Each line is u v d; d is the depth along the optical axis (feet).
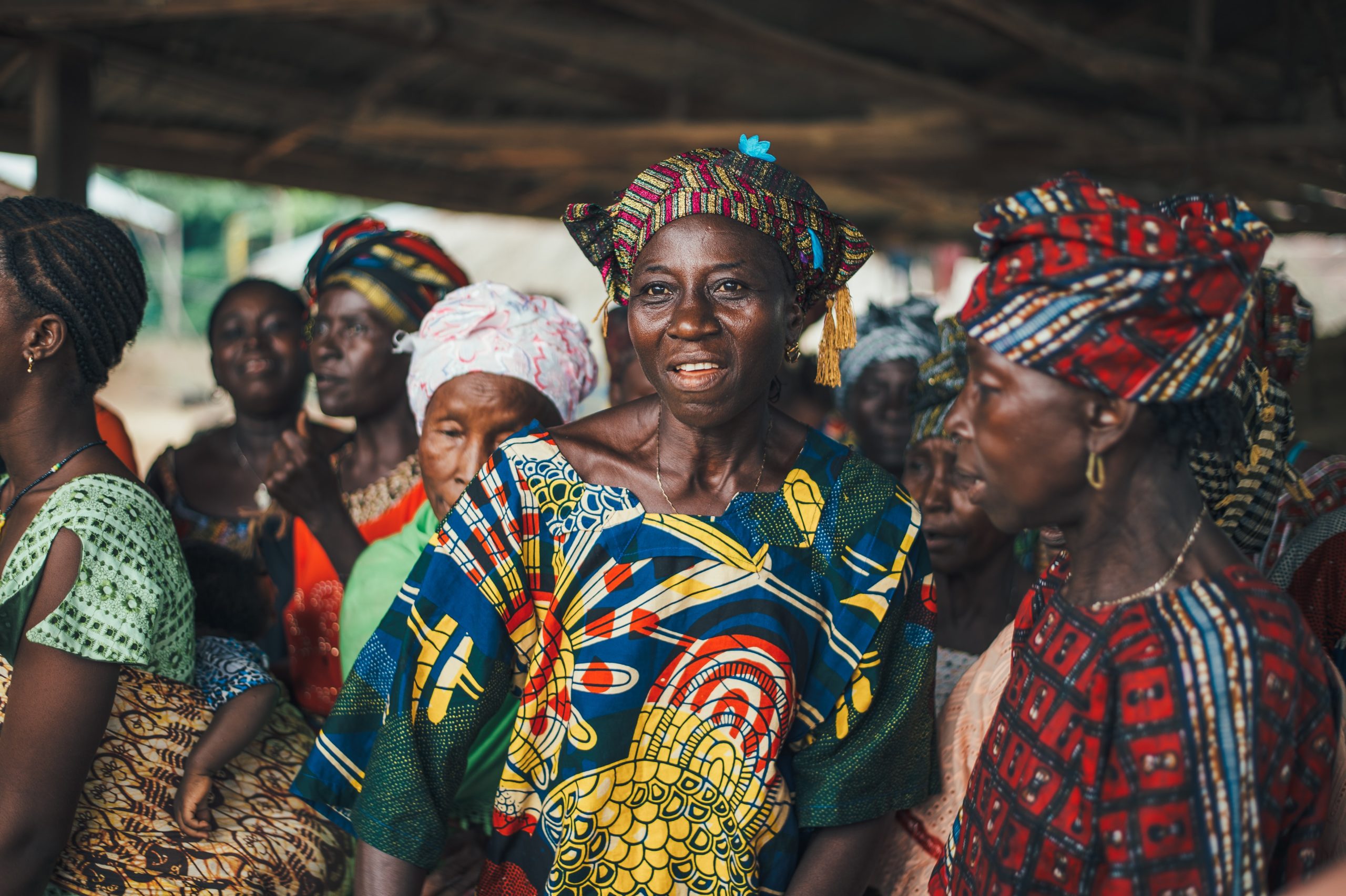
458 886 6.84
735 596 5.24
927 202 26.81
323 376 9.11
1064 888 4.13
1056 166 21.17
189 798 6.03
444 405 7.00
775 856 5.35
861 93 21.25
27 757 5.33
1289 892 2.69
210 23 15.56
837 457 5.62
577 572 5.32
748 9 17.87
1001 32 16.46
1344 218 24.13
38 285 5.64
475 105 21.16
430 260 9.29
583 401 7.59
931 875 5.58
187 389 65.67
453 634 5.42
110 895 5.73
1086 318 3.86
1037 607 5.06
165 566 5.85
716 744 5.15
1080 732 4.08
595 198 26.00
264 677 6.49
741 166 5.14
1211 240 3.91
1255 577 3.98
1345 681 5.82
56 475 5.81
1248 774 3.69
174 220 82.48
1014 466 4.17
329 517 8.16
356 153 21.54
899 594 5.45
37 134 12.78
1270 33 19.54
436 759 5.45
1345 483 6.96
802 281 5.38
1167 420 4.01
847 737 5.41
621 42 18.44
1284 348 6.41
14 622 5.45
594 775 5.19
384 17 16.29
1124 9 18.61
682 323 4.96
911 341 10.94
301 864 6.41
